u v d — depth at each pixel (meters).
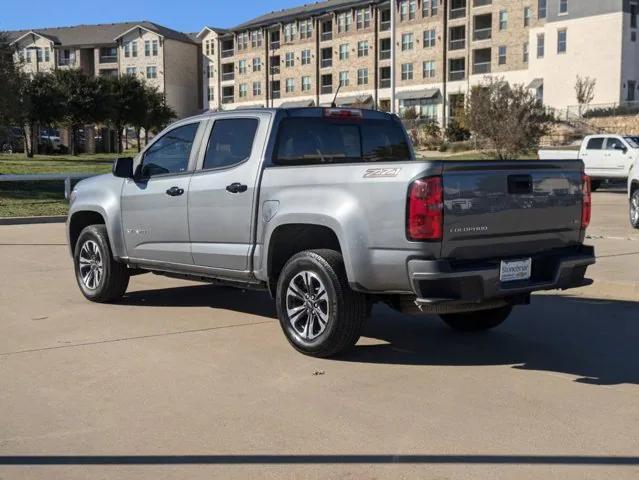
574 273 6.05
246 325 7.39
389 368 5.90
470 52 64.69
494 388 5.39
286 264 6.23
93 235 8.34
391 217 5.45
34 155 65.00
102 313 7.95
